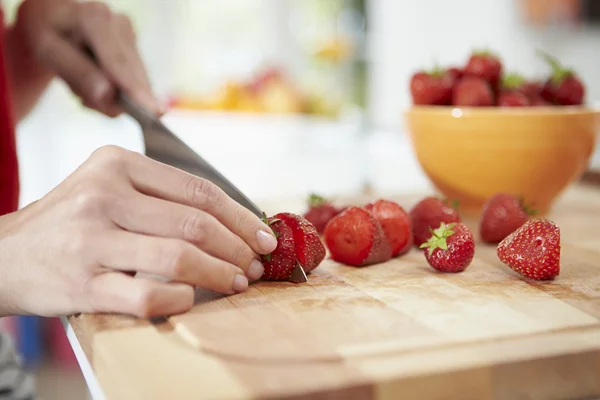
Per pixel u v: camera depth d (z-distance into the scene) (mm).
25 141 1570
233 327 465
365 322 471
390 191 793
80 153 1379
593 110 673
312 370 426
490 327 466
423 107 710
